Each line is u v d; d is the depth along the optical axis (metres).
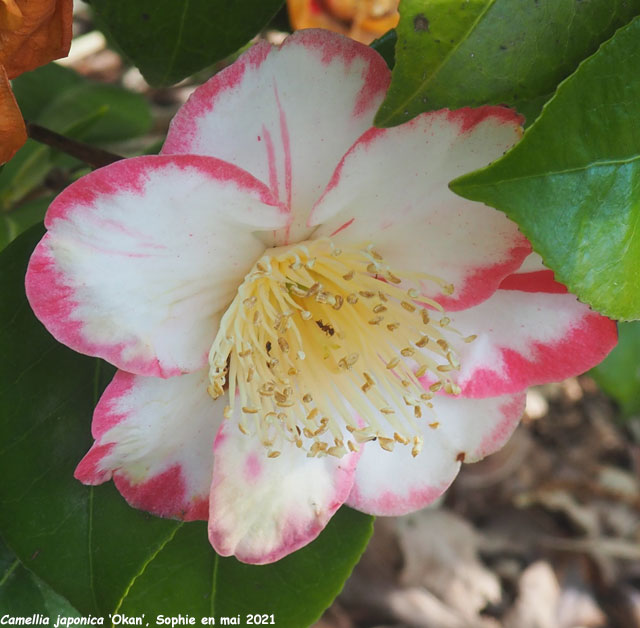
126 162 0.15
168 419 0.17
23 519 0.17
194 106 0.16
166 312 0.17
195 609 0.20
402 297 0.18
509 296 0.19
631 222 0.15
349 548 0.20
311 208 0.17
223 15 0.18
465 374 0.19
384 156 0.16
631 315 0.15
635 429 0.60
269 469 0.18
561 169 0.15
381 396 0.19
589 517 0.54
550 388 0.61
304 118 0.16
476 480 0.54
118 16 0.18
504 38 0.16
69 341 0.16
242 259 0.17
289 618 0.20
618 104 0.15
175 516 0.18
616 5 0.16
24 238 0.18
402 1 0.15
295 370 0.19
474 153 0.16
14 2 0.16
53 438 0.18
